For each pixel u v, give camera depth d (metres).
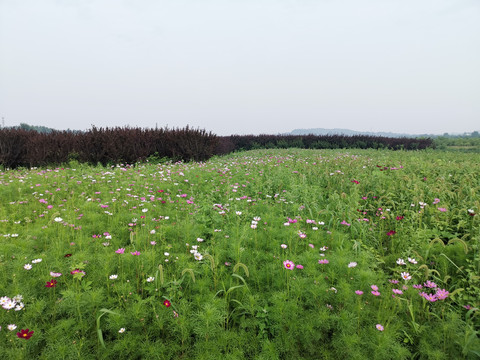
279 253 3.54
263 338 2.35
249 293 2.66
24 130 13.82
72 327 2.32
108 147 11.96
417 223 4.38
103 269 3.06
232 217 4.77
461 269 3.11
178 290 2.72
